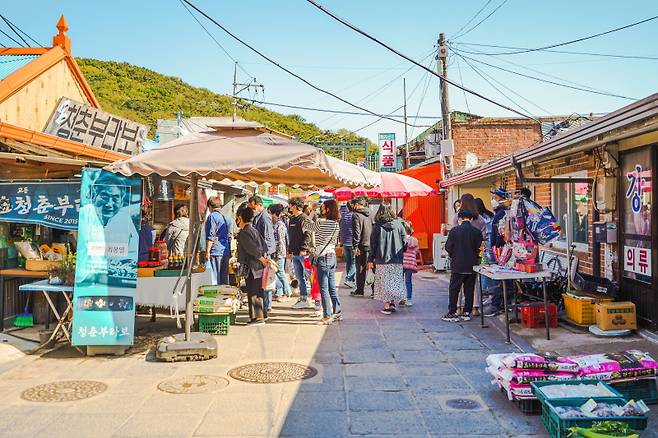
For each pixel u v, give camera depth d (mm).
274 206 11234
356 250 11242
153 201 11984
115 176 6777
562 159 9656
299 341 7477
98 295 6691
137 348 7105
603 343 6926
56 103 9352
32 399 5164
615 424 3926
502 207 9242
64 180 7160
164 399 5164
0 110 7914
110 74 66188
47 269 7430
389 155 25422
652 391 4930
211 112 64062
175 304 7637
